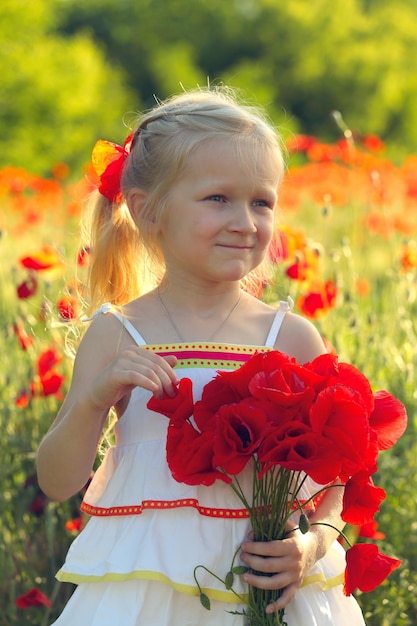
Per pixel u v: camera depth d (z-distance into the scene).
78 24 31.28
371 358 3.91
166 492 2.11
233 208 2.16
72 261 5.15
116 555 2.09
